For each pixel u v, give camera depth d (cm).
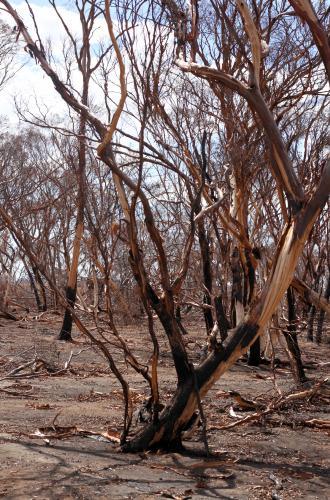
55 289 812
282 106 1330
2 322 2772
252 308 809
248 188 1275
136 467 734
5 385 1280
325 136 1338
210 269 1545
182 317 3195
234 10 1141
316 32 807
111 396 1194
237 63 1188
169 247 1967
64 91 827
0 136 2995
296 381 1431
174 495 645
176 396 803
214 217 1344
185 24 877
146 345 2073
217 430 967
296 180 800
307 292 1288
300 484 716
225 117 1220
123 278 2288
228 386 1416
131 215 773
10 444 800
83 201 954
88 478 682
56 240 2375
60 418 981
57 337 2116
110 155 786
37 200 2734
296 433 984
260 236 1527
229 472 738
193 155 1245
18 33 829
